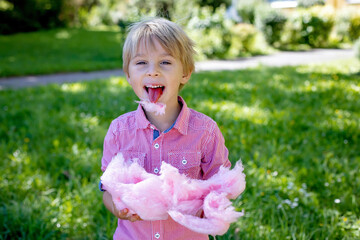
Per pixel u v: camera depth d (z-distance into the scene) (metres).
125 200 1.26
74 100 5.71
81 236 2.46
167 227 1.58
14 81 8.14
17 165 3.39
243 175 1.35
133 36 1.50
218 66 10.74
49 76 8.86
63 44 15.05
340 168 3.36
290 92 6.44
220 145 1.64
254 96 6.05
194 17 12.78
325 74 8.46
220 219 1.20
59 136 4.11
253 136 4.11
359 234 2.45
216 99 5.83
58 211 2.67
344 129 4.36
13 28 19.17
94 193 2.83
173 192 1.28
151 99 1.48
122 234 1.65
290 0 22.58
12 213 2.59
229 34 13.18
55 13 21.73
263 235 2.37
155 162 1.59
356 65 10.37
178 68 1.49
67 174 3.26
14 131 4.37
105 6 26.19
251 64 11.27
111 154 1.65
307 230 2.48
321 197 2.96
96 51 13.36
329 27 17.44
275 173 3.21
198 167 1.60
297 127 4.52
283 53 14.80
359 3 21.52
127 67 1.56
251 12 17.88
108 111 5.09
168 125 1.61
